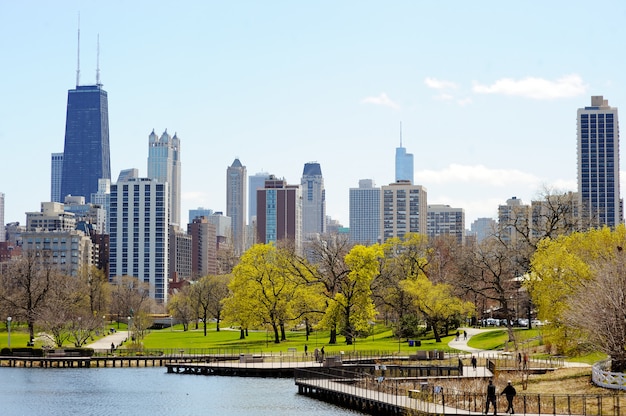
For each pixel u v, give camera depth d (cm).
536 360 12244
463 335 17750
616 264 9981
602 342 9250
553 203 17312
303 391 11731
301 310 17688
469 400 8606
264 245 18025
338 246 18412
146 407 10906
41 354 16388
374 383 11150
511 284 17262
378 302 18550
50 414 10606
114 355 16425
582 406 8075
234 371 13825
